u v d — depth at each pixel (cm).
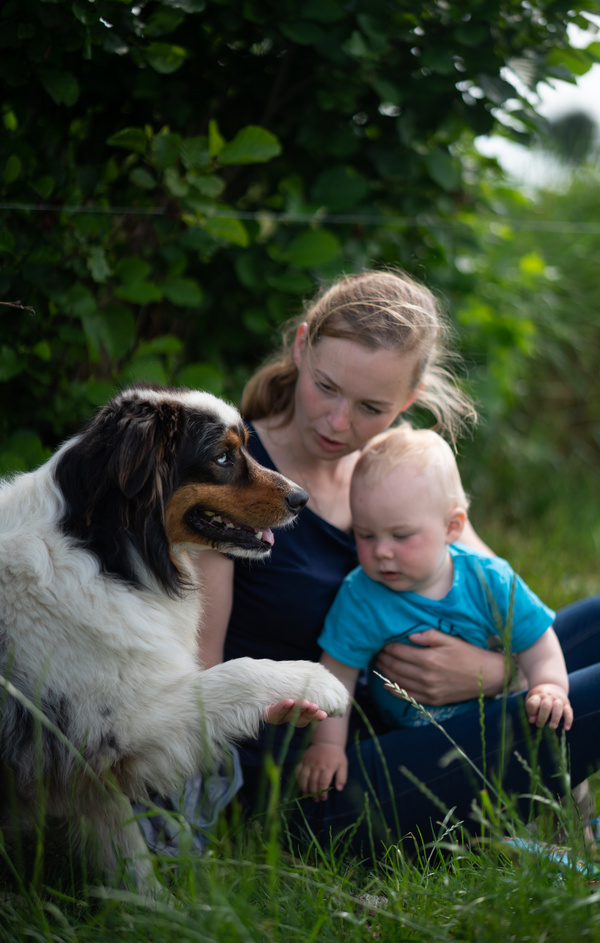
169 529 229
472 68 325
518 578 252
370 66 321
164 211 326
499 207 456
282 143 358
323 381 240
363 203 371
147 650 209
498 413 546
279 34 311
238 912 171
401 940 168
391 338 234
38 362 314
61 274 303
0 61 276
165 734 205
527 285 558
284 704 200
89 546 213
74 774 204
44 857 221
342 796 237
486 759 232
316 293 327
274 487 239
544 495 622
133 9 279
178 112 322
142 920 175
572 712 231
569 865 190
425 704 249
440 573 254
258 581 252
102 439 216
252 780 252
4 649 203
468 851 210
